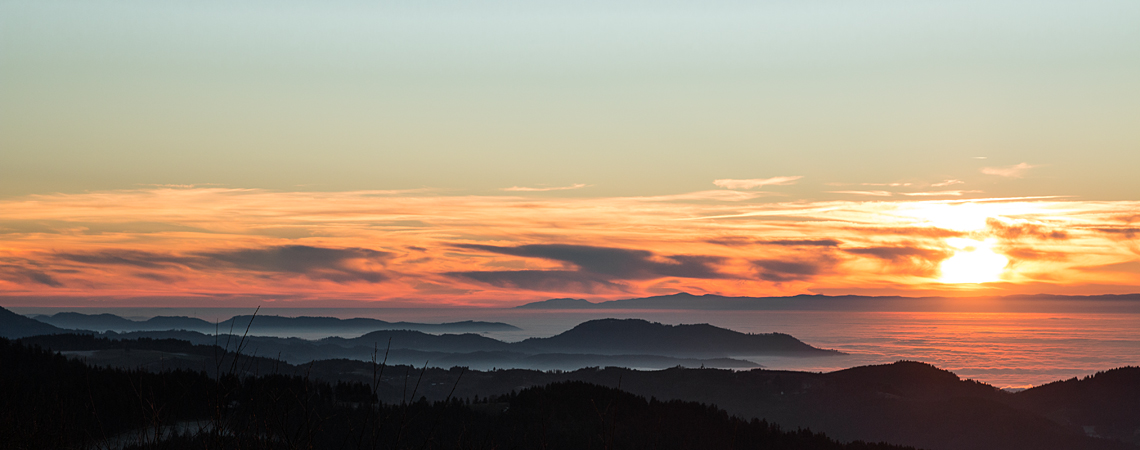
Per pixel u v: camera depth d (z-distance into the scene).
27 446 10.97
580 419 59.00
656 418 62.06
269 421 9.83
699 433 61.28
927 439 123.69
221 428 9.62
